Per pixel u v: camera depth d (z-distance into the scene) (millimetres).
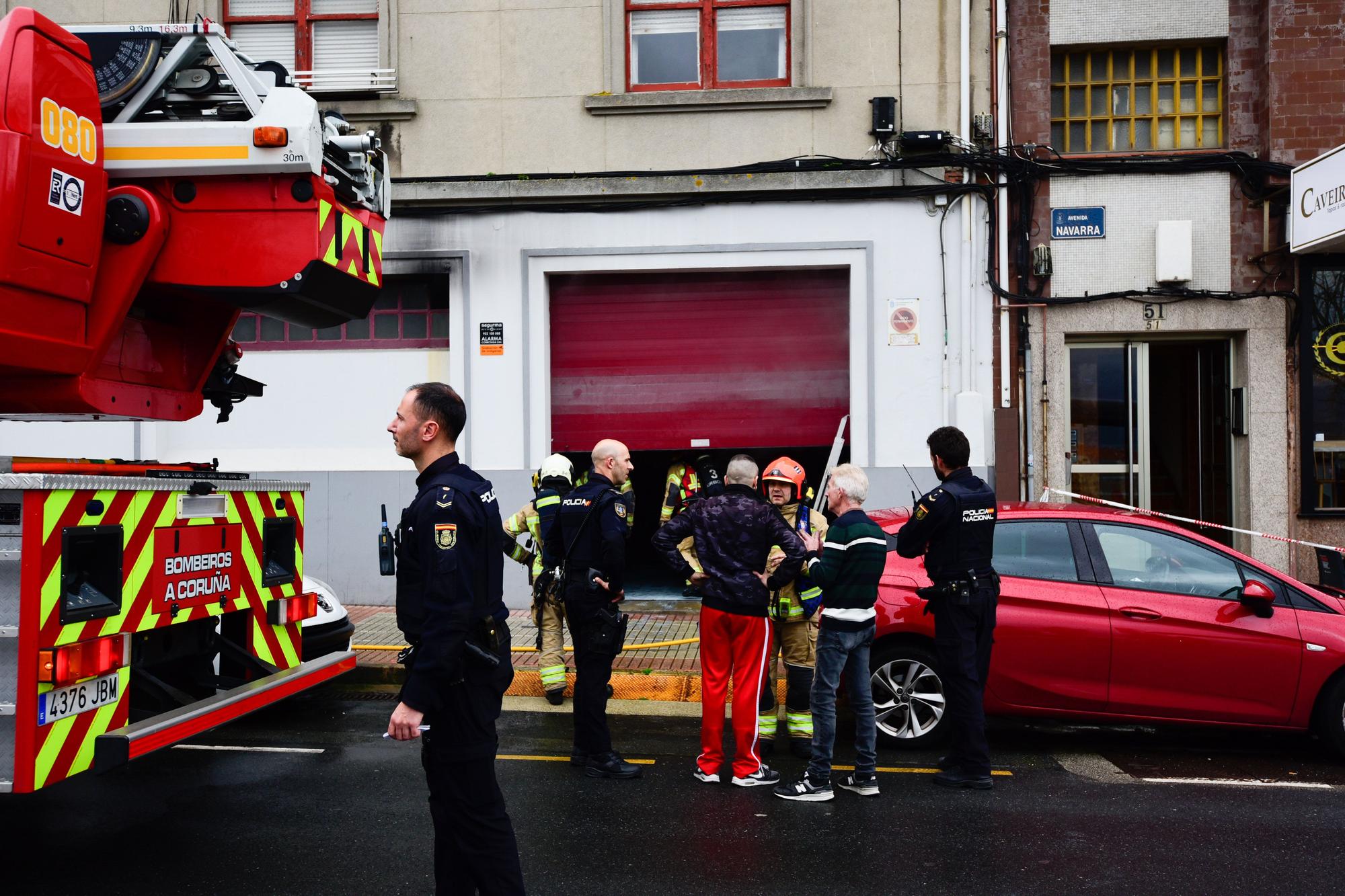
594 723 5527
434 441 3430
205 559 4504
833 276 10328
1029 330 10016
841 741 6363
